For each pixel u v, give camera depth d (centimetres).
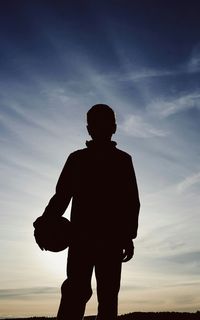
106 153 309
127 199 304
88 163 305
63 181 305
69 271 288
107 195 297
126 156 318
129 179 309
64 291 283
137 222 304
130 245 297
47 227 293
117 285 288
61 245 291
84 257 285
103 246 286
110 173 303
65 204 304
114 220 292
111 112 320
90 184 299
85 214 292
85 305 289
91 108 322
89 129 319
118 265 289
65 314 279
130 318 714
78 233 289
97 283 289
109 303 284
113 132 321
